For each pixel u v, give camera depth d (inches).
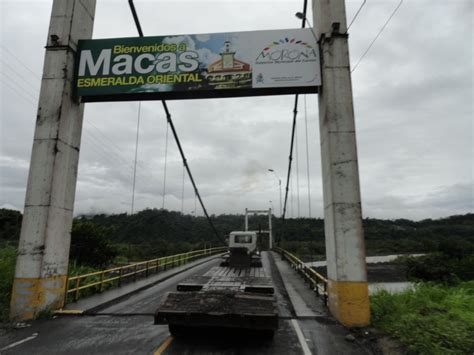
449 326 233.3
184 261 944.9
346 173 322.7
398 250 2485.2
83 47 394.3
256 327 226.7
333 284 315.0
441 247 1060.5
